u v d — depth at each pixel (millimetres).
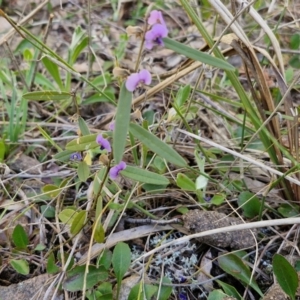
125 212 569
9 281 517
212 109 615
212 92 746
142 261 521
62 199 583
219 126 710
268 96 529
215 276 520
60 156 503
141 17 998
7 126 698
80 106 753
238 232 524
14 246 546
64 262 504
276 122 536
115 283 499
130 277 500
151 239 549
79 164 487
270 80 749
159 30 379
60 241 517
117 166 444
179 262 530
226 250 531
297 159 529
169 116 582
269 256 536
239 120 677
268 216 564
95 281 479
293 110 527
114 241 531
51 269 485
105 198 549
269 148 543
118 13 979
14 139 664
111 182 561
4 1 1023
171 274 518
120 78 415
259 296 502
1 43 674
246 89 786
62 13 1005
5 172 603
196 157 555
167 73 699
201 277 517
